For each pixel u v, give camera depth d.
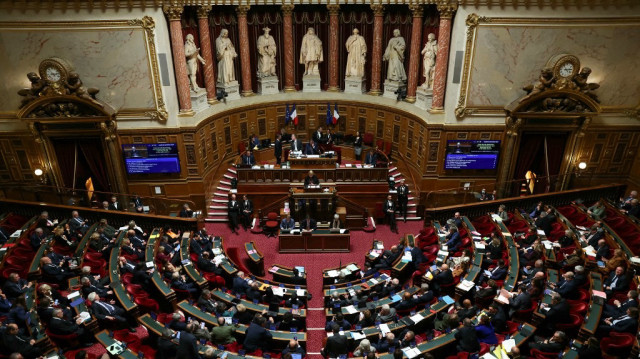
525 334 11.48
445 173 20.69
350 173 20.34
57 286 13.68
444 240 16.56
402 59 21.88
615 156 20.75
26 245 15.55
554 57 18.45
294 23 22.75
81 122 18.97
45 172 20.23
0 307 11.99
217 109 21.47
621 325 11.41
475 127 19.72
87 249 15.38
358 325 12.58
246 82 22.73
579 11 17.78
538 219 17.27
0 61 18.09
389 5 21.39
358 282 15.07
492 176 20.78
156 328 11.75
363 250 18.62
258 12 22.20
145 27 17.98
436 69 19.31
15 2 17.12
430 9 20.20
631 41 18.41
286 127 23.95
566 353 10.80
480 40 18.34
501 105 19.42
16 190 20.03
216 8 21.33
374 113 22.83
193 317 12.58
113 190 20.67
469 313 12.27
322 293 15.84
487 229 17.28
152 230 17.58
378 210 20.42
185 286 13.82
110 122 19.00
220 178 22.00
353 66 22.98
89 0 17.30
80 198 19.39
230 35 22.17
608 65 18.81
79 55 18.17
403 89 21.84
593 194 19.80
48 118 18.67
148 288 13.95
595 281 13.23
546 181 20.59
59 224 17.06
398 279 15.37
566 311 11.71
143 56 18.45
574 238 15.73
